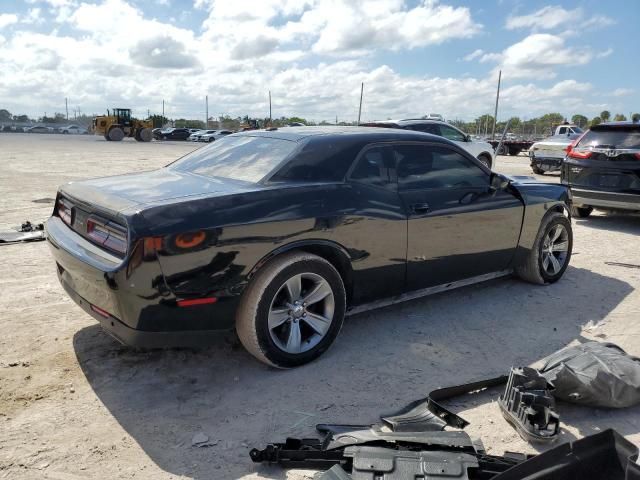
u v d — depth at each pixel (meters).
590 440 2.23
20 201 9.95
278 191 3.35
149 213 2.90
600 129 8.39
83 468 2.53
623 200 7.91
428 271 4.18
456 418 2.80
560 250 5.43
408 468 2.33
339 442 2.57
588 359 3.13
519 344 3.98
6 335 3.93
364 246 3.69
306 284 3.54
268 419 2.96
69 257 3.24
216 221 3.03
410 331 4.17
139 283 2.85
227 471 2.52
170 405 3.08
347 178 3.68
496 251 4.70
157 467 2.55
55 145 34.81
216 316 3.13
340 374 3.46
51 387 3.24
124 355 3.67
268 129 4.39
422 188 4.08
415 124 12.96
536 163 16.38
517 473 2.12
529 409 2.79
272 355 3.36
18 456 2.60
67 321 4.21
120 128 45.00
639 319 4.49
